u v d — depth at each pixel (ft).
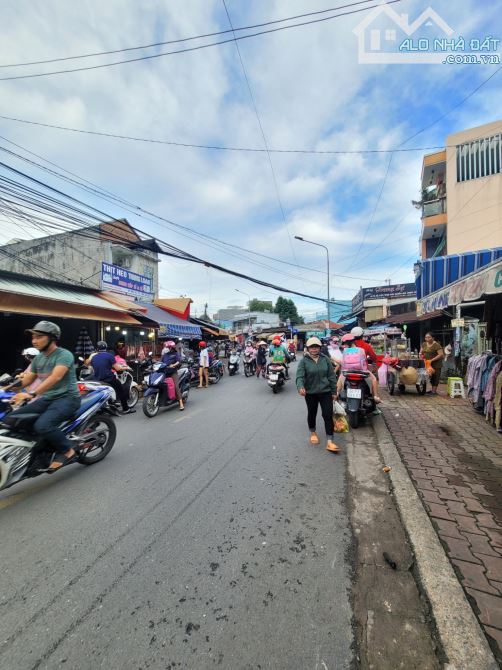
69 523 9.99
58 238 62.44
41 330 11.79
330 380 15.85
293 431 19.12
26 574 7.84
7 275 31.22
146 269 72.38
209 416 23.57
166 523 9.89
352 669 5.48
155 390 24.36
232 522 9.90
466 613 6.34
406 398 27.55
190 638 6.11
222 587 7.34
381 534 9.17
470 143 53.52
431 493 10.95
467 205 53.26
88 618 6.57
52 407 11.89
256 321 194.80
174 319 55.16
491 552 8.03
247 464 14.30
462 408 22.98
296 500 11.12
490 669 5.35
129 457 15.48
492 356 19.83
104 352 24.70
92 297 37.42
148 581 7.55
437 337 50.31
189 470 13.80
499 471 12.53
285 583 7.42
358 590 7.20
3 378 17.84
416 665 5.54
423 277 34.58
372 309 83.35
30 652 5.88
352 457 14.90
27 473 11.76
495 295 19.61
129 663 5.65
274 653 5.78
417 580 7.43
